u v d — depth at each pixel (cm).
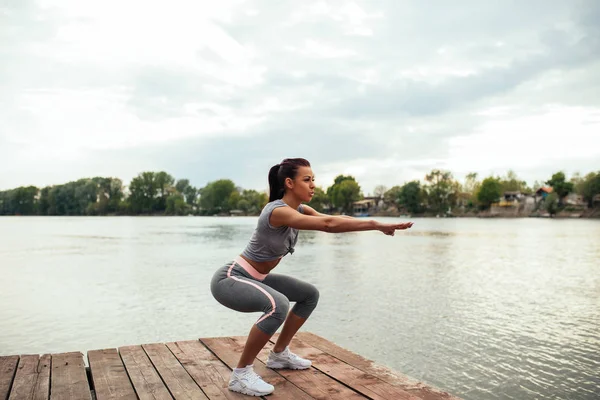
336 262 2073
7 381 355
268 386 329
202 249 2795
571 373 689
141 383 351
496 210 12094
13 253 2544
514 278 1581
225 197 16438
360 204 14012
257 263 357
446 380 666
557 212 10719
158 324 971
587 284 1441
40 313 1067
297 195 362
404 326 945
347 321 985
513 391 628
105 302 1187
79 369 387
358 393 333
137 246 3028
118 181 17050
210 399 320
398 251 2669
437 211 12600
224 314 1052
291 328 379
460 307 1112
